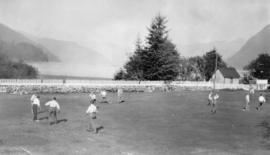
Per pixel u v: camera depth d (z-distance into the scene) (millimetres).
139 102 39500
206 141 19234
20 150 15578
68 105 33906
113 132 20844
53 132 20016
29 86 46625
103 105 35312
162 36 72188
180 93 56562
